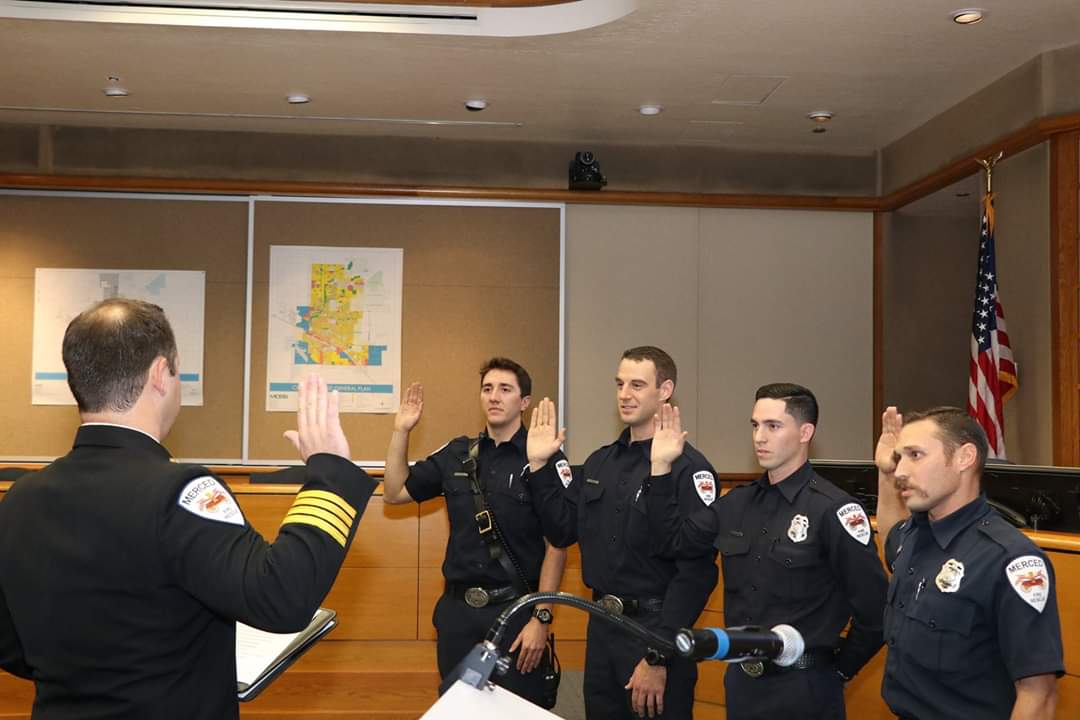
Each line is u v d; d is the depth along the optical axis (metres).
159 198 6.30
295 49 4.91
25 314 6.20
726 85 5.46
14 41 4.82
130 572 1.44
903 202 6.47
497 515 3.30
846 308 6.73
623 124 6.24
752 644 1.37
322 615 1.83
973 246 6.81
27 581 1.47
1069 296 4.83
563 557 3.24
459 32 4.61
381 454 6.34
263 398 6.29
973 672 2.10
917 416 2.29
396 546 4.50
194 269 6.30
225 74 5.31
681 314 6.62
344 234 6.39
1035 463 5.09
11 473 4.55
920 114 6.00
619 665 2.90
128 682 1.45
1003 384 5.16
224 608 1.41
